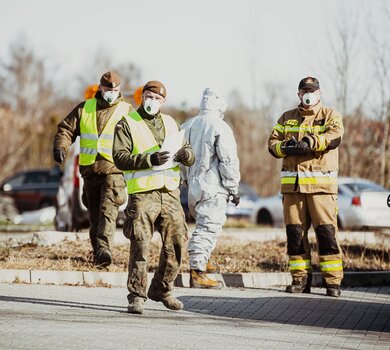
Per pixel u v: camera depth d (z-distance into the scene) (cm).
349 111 6525
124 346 1938
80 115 3106
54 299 2567
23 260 3148
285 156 2912
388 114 6450
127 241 3931
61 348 1891
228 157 2931
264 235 4509
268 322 2358
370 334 2220
